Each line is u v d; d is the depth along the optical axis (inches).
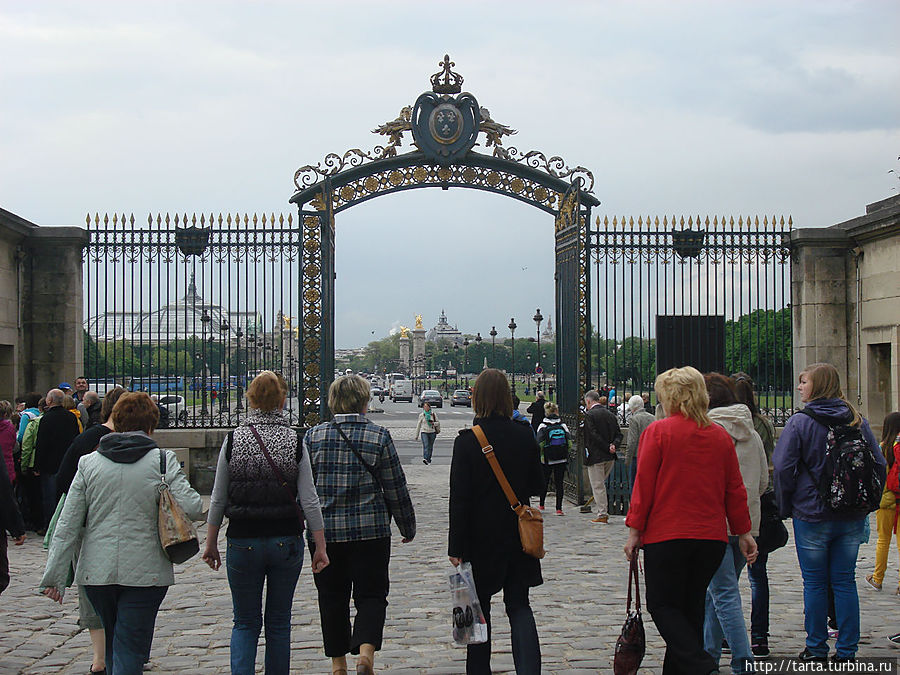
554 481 693.9
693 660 224.8
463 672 276.2
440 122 695.7
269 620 250.2
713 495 239.5
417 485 793.6
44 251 693.3
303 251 693.3
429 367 6948.8
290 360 694.5
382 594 262.8
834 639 313.1
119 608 237.0
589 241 693.3
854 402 706.2
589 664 283.7
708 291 698.2
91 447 308.2
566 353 697.6
